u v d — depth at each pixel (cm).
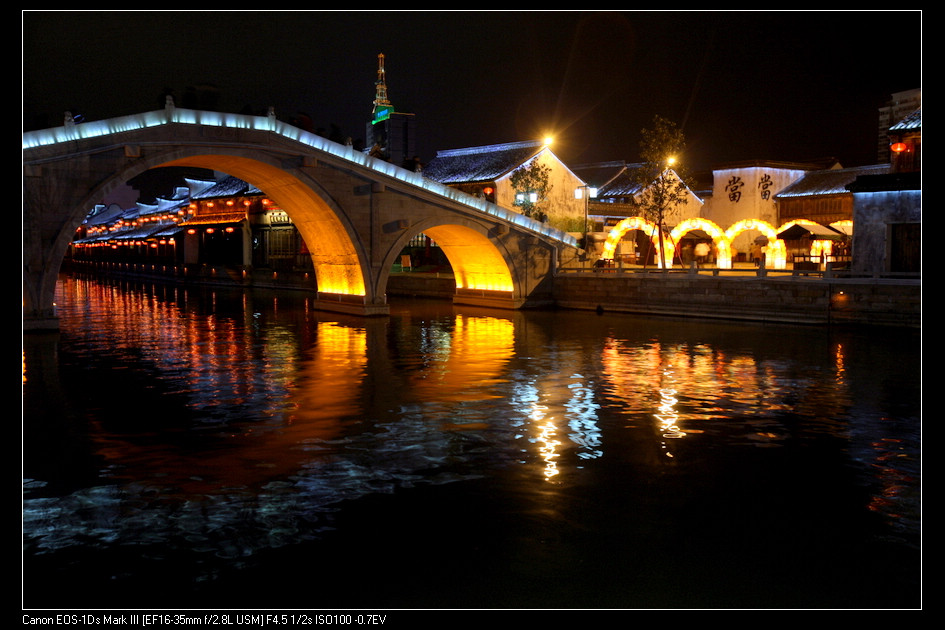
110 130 3170
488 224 4425
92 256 12450
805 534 1105
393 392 2089
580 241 5569
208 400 1983
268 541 1071
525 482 1330
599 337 3284
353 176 3897
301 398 2009
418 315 4294
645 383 2211
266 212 7262
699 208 7219
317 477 1352
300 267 6975
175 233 8612
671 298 4172
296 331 3531
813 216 6650
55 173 3098
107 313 4462
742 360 2617
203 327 3700
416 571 984
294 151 3647
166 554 1028
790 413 1836
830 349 2858
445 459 1463
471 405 1927
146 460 1450
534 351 2861
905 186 3609
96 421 1753
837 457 1480
